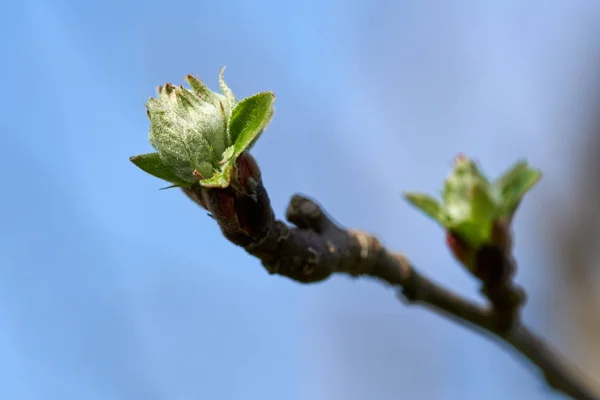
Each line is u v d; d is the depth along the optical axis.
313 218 0.23
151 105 0.22
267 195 0.23
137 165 0.22
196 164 0.22
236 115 0.22
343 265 0.24
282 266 0.23
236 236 0.23
